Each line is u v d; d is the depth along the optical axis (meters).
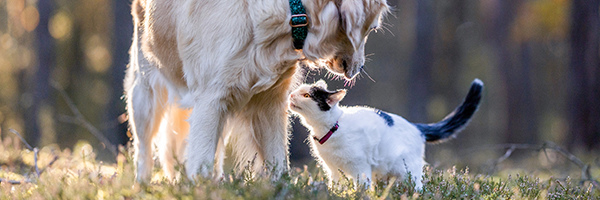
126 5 15.41
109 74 16.31
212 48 3.62
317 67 3.98
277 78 3.72
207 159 3.65
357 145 4.24
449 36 21.75
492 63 24.08
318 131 4.33
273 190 3.20
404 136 4.52
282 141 4.22
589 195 4.32
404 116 18.83
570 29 14.86
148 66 4.74
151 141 4.89
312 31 3.53
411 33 19.78
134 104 4.86
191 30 3.78
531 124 21.56
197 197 2.99
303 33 3.53
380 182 3.99
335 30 3.53
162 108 4.79
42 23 15.20
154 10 4.34
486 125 24.95
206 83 3.69
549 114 23.03
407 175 4.23
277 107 4.12
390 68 21.28
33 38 15.24
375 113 4.49
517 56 21.45
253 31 3.53
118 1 15.38
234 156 4.41
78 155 6.86
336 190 3.56
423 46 17.42
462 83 24.20
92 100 18.94
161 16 4.23
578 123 14.35
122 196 3.17
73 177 4.00
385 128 4.39
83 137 17.73
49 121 16.30
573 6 14.66
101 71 19.09
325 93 4.26
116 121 15.52
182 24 3.87
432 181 4.10
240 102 3.79
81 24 18.56
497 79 23.53
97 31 18.62
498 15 21.16
